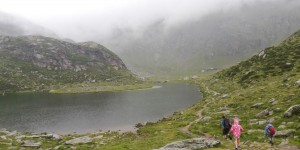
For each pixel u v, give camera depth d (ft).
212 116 239.09
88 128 335.67
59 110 495.41
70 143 215.51
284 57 529.86
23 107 553.23
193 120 255.09
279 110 189.16
